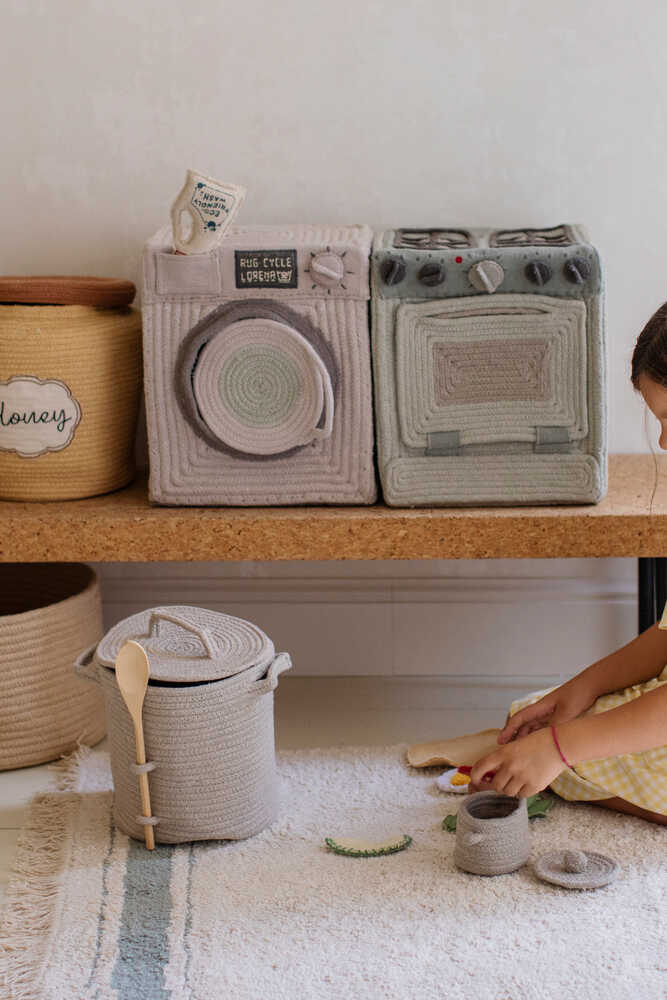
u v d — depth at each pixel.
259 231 1.70
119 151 1.81
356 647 1.97
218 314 1.58
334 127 1.79
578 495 1.61
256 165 1.81
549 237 1.65
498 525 1.58
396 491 1.62
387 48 1.76
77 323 1.64
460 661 1.97
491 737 1.69
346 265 1.56
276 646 1.97
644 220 1.82
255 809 1.44
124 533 1.61
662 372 1.28
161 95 1.79
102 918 1.27
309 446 1.62
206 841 1.44
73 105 1.79
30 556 1.62
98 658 1.42
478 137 1.79
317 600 1.96
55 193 1.83
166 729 1.37
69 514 1.62
